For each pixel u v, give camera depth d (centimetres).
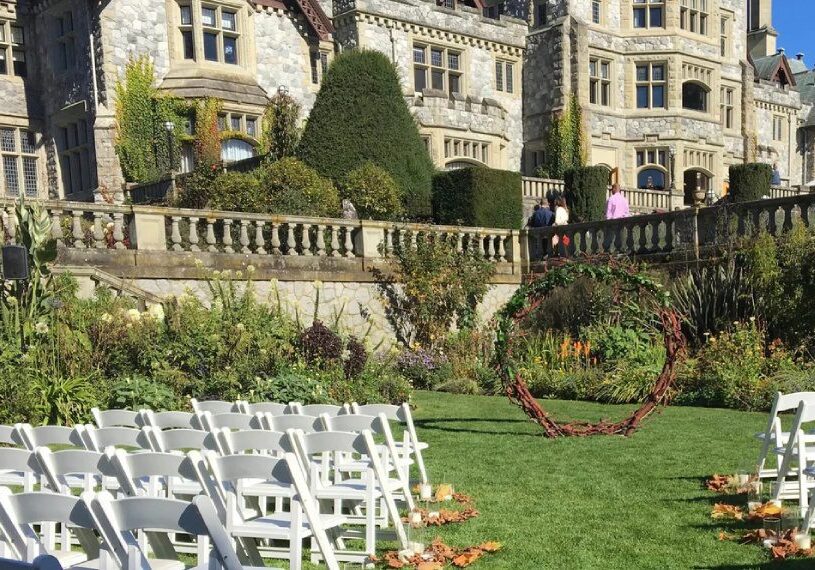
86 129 2253
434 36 2758
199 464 378
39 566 241
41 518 319
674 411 1055
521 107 3061
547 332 1409
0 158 2328
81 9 2191
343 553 472
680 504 576
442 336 1573
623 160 3078
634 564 450
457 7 2870
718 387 1123
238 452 461
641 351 1286
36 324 966
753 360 1139
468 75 2867
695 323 1334
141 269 1252
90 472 395
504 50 2981
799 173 4091
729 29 3369
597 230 1641
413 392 1227
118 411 572
